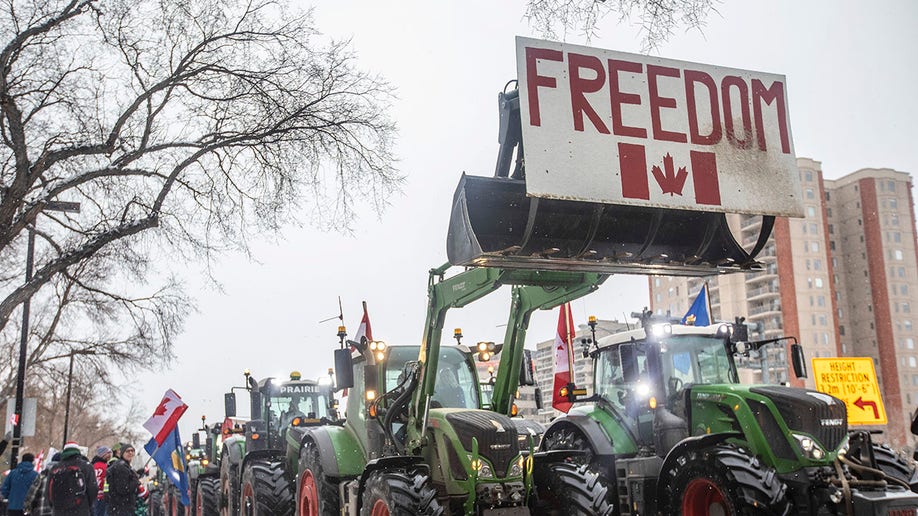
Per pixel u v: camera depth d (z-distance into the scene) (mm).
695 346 10086
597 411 10680
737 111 5547
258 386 14562
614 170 5148
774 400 8438
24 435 17328
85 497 9492
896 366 78062
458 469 8023
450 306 8547
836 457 8086
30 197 11828
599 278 7871
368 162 10914
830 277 75812
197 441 23312
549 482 8547
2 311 10117
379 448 9305
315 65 10906
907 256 81188
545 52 5184
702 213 6738
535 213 5836
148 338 14492
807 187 76875
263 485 11852
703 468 8133
